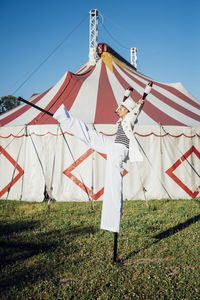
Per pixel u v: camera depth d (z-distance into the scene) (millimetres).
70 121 2689
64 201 5832
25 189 6008
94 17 11117
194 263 2547
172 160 6109
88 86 7230
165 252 2812
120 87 7504
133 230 3604
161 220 4055
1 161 6270
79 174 5902
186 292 2031
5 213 4668
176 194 6074
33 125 6047
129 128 2695
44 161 5941
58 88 7062
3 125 6434
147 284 2160
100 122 5922
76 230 3629
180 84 9383
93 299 1960
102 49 8867
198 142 6332
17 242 3148
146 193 5984
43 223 4012
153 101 7234
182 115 7020
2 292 2051
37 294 2023
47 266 2490
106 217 2545
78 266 2504
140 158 2633
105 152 2740
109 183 2596
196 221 4016
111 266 2482
